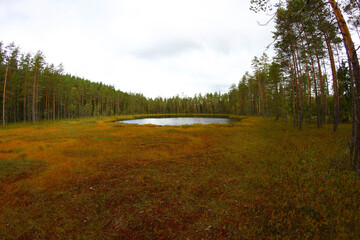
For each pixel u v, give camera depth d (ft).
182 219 12.86
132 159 29.32
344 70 77.05
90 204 15.38
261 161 25.61
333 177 18.57
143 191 17.51
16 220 13.30
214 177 20.54
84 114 234.38
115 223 12.68
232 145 38.55
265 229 11.31
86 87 224.12
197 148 37.50
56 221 13.12
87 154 32.94
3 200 16.38
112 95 287.28
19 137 57.31
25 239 11.28
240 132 61.46
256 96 195.62
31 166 26.14
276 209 13.34
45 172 23.65
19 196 17.10
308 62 65.92
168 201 15.44
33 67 117.29
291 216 12.23
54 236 11.46
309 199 14.33
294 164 22.85
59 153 33.83
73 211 14.40
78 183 19.94
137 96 371.97
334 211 12.77
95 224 12.61
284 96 108.58
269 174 20.29
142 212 13.91
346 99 76.84
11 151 36.52
